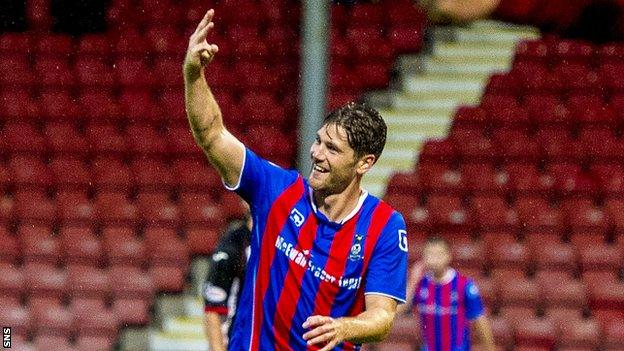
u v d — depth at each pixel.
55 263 36.28
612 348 33.31
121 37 46.47
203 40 10.46
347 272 11.12
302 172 29.95
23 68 44.88
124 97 43.59
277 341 11.17
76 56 45.62
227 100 43.25
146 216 37.62
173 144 41.00
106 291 34.56
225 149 10.99
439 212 37.62
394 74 44.69
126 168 40.12
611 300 34.50
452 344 28.52
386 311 11.09
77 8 46.25
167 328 33.91
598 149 40.47
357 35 45.44
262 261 11.22
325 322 10.52
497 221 37.31
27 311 33.84
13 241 36.56
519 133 41.06
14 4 46.09
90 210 38.06
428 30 45.50
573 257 35.72
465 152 40.28
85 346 33.22
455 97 43.47
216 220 37.44
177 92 43.94
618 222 37.22
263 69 44.56
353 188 11.15
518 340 33.22
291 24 46.31
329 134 10.95
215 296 18.70
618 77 43.38
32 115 42.75
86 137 41.56
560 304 34.41
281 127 42.09
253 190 11.22
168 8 47.31
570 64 44.12
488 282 34.69
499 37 45.59
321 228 11.12
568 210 37.62
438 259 28.28
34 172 40.00
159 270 34.78
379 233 11.19
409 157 40.75
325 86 29.95
